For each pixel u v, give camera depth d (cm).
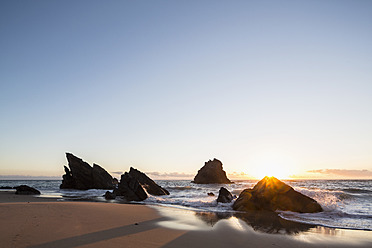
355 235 1066
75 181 5353
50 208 1530
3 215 1230
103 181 5309
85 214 1377
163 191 3766
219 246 842
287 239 975
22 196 3059
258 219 1463
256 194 1969
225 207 2072
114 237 883
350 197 2636
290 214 1661
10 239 804
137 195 2831
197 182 10944
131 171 4128
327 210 1766
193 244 849
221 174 10938
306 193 2170
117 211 1593
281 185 1958
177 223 1254
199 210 1881
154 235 946
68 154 5356
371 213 1705
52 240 811
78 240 822
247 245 872
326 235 1059
